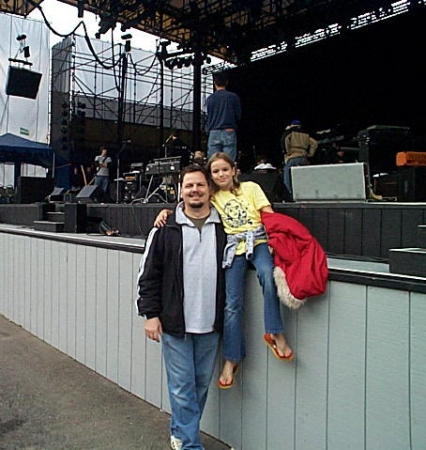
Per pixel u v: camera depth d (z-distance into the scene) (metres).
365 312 1.98
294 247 2.18
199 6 12.20
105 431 2.94
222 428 2.71
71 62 15.12
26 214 7.10
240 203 2.43
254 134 15.34
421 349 1.80
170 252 2.37
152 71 16.66
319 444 2.17
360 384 2.00
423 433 1.80
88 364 4.01
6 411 3.23
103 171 9.48
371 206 2.65
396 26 11.15
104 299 3.77
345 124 12.43
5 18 14.88
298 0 11.02
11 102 15.28
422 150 4.75
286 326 2.30
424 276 1.87
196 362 2.49
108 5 10.55
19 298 5.32
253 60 14.90
